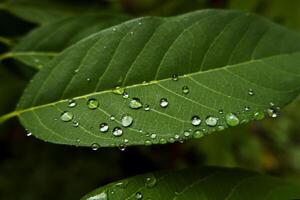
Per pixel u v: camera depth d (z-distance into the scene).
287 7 0.60
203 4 0.54
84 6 0.46
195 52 0.35
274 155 1.05
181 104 0.34
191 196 0.34
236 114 0.34
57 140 0.34
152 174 0.34
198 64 0.35
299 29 0.60
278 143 1.05
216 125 0.34
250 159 0.94
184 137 0.33
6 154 0.65
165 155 0.63
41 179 0.63
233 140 0.65
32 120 0.35
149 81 0.35
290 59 0.35
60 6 0.45
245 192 0.34
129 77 0.35
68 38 0.41
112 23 0.41
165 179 0.34
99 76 0.35
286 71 0.35
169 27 0.35
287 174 1.04
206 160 0.64
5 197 0.62
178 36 0.35
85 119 0.34
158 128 0.34
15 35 0.45
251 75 0.35
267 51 0.35
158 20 0.35
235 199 0.34
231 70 0.35
